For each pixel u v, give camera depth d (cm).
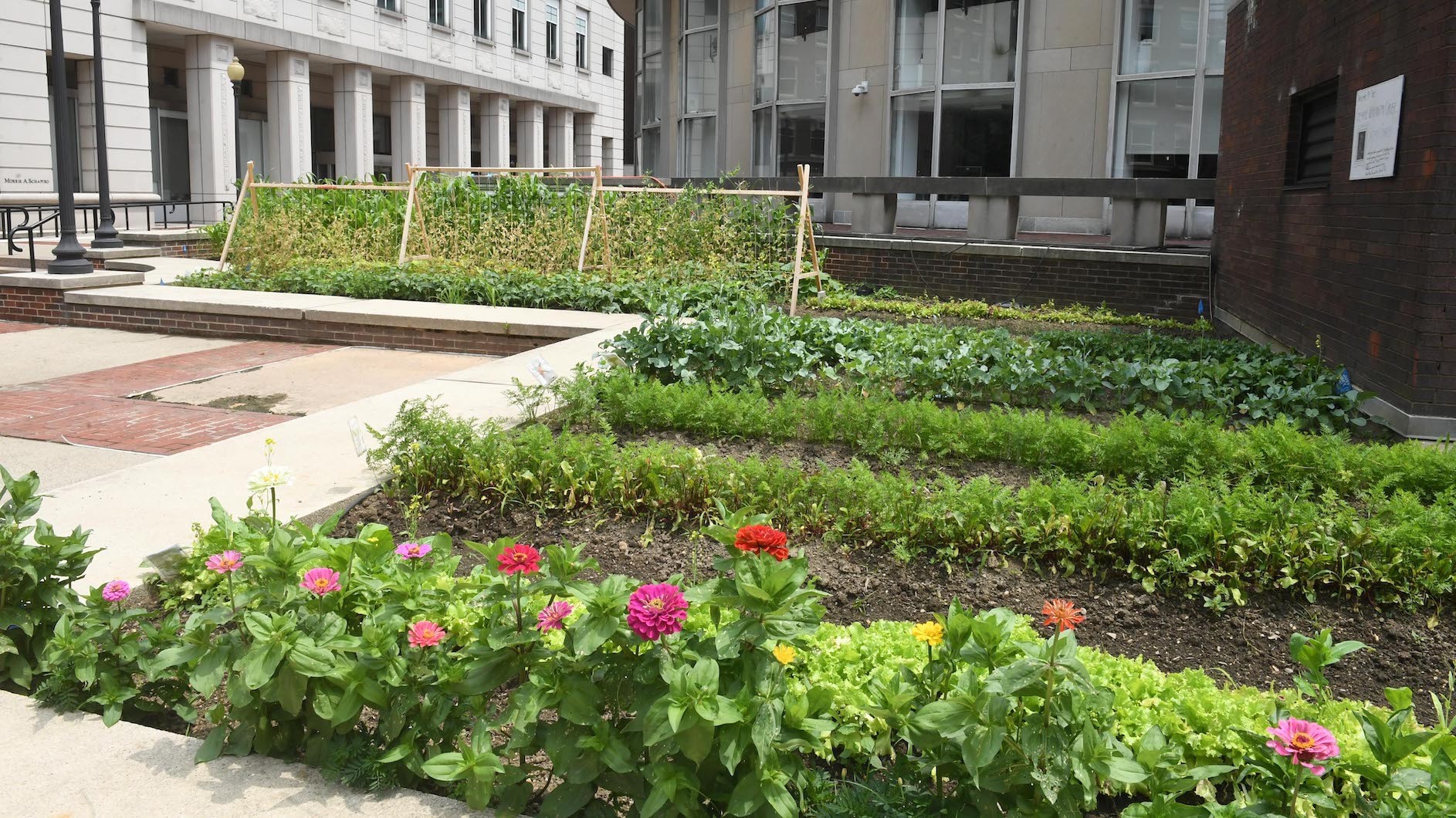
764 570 261
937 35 1950
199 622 305
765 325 880
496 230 1550
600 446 570
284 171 3219
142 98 2689
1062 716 241
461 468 562
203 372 988
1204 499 480
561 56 4947
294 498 531
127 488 540
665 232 1501
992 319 1335
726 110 2494
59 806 273
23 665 335
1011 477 605
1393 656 400
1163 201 1474
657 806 245
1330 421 731
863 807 264
